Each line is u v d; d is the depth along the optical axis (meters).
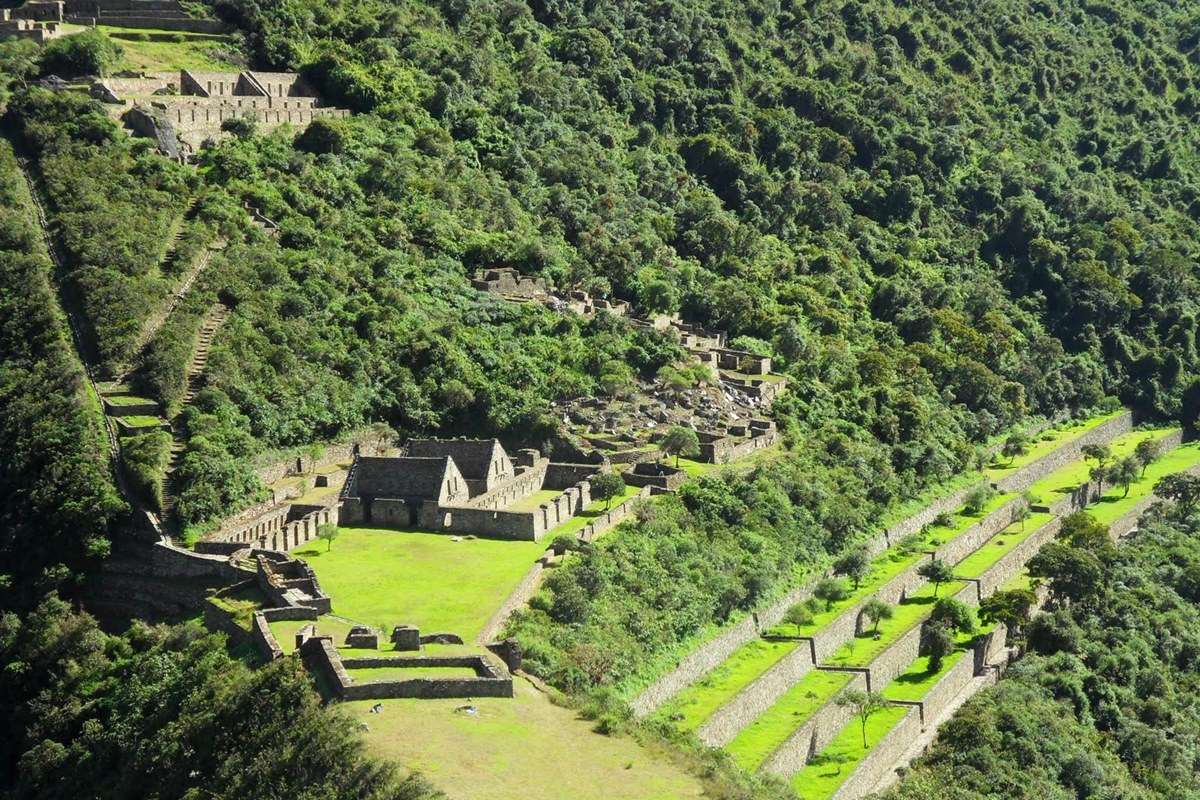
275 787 182.12
